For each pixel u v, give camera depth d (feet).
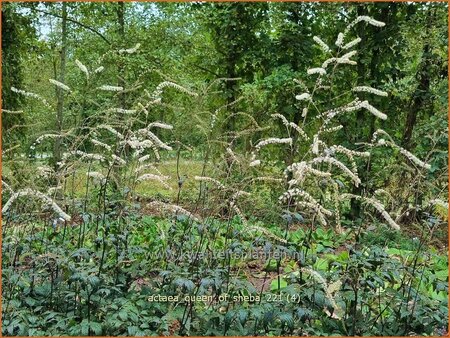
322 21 37.60
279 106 35.37
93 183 19.02
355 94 34.78
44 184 19.16
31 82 37.42
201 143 20.92
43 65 41.68
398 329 14.43
